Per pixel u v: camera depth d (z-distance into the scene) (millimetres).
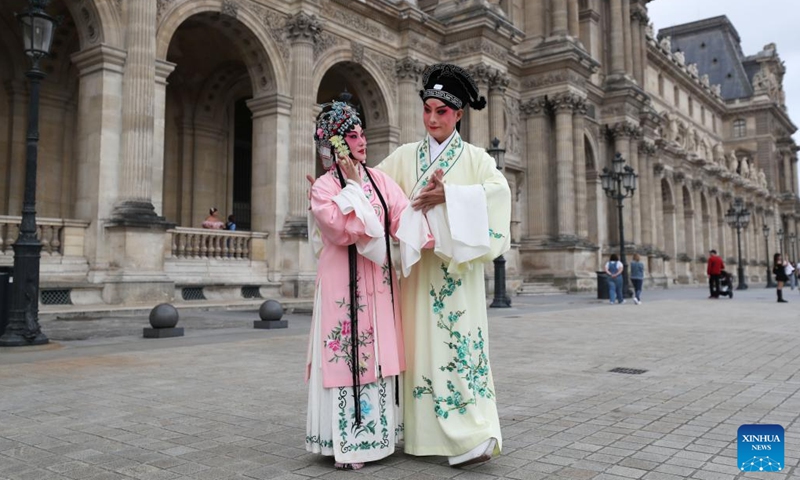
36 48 10344
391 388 4203
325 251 4223
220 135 29391
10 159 21672
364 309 4133
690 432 4879
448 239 3988
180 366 8141
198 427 5059
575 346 10531
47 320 14500
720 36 99000
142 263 17516
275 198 22766
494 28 30344
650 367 8266
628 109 43375
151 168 18250
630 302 25344
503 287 21484
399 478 3803
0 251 16078
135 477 3816
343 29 26344
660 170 51344
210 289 20219
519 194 36469
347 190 4078
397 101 28875
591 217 41781
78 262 17250
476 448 3926
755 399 6188
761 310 19922
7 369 7863
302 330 12867
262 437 4758
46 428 5012
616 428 5008
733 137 90625
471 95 4484
